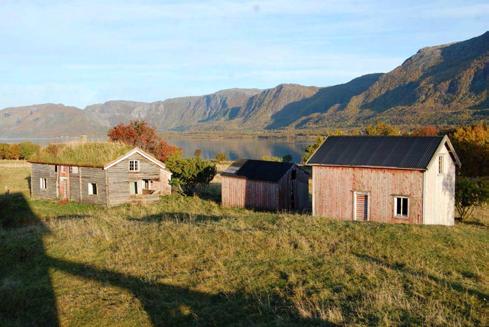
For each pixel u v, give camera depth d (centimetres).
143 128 6850
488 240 2178
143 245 2083
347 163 3319
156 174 4988
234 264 1766
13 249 2130
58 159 4972
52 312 1515
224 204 4512
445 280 1578
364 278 1576
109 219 2795
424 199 3070
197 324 1357
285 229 2183
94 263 1912
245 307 1415
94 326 1411
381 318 1255
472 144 5216
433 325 1215
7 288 1708
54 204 4662
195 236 2094
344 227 2281
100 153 4756
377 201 3247
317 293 1474
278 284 1569
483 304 1358
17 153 11288
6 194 5088
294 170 4316
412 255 1895
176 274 1730
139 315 1442
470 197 3600
